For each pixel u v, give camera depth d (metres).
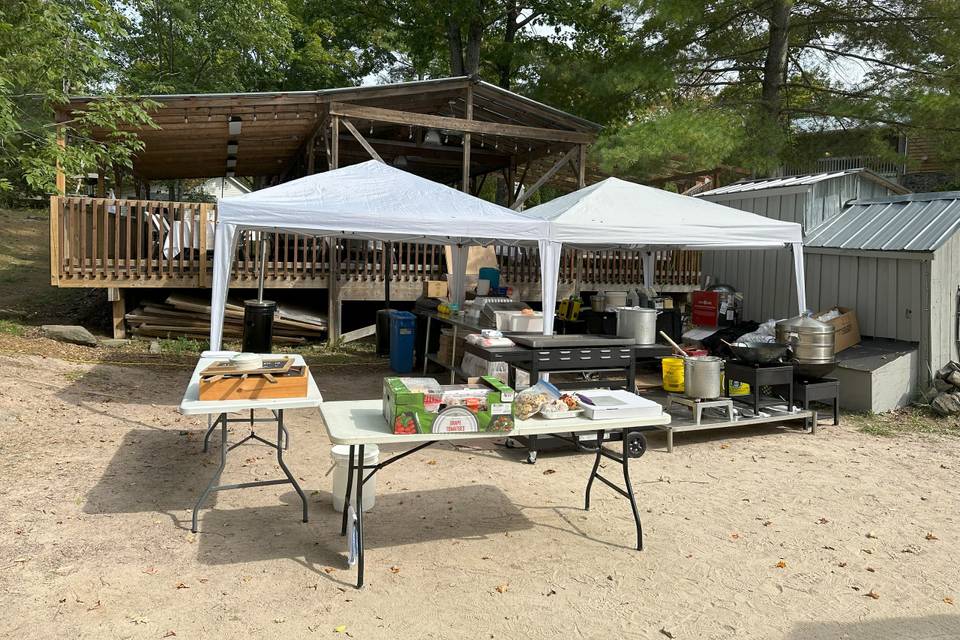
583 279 13.44
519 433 3.80
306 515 4.46
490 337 6.13
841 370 8.25
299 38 23.97
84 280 10.41
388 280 11.35
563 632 3.26
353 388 8.88
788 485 5.53
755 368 6.94
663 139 12.30
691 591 3.70
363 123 13.89
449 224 6.78
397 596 3.54
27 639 3.03
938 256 8.48
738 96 15.88
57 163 9.52
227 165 16.86
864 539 4.46
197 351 10.58
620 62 15.10
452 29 20.66
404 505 4.84
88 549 3.93
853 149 14.87
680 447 6.63
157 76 20.02
